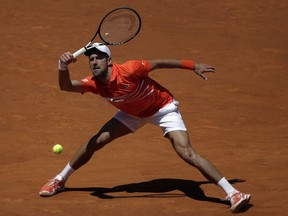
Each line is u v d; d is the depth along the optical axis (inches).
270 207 952.9
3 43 2465.6
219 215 917.8
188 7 3373.5
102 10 3176.7
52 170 1181.1
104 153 1312.7
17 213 927.7
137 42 2613.2
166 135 982.4
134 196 1021.8
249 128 1579.7
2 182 1099.9
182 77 2129.7
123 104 970.7
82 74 2106.3
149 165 1221.1
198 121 1635.1
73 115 1648.6
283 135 1497.3
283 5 3577.8
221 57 2465.6
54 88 1918.1
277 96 1956.2
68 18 2960.1
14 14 2960.1
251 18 3250.5
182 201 992.2
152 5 3356.3
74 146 1374.3
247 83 2107.5
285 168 1189.1
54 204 974.4
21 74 2057.1
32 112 1660.9
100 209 952.3
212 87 2030.0
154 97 967.6
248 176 1133.1
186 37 2760.8
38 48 2422.5
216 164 1222.3
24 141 1402.6
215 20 3149.6
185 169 1191.6
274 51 2610.7
